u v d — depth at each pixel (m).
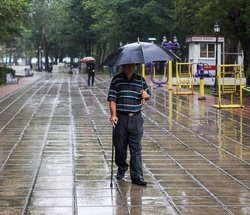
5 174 10.27
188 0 37.00
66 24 83.81
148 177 10.10
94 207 8.00
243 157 12.29
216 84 30.95
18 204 8.15
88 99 29.30
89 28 82.38
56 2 88.69
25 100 28.56
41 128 17.16
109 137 15.26
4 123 18.47
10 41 53.22
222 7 31.97
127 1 65.19
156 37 67.31
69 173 10.36
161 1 65.31
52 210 7.83
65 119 19.69
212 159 12.02
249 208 8.02
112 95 9.41
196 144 14.12
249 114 21.55
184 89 36.25
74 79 57.78
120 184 9.46
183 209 7.94
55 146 13.60
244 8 31.62
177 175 10.30
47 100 28.56
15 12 39.34
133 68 9.41
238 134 16.03
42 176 10.09
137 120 9.46
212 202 8.34
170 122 18.92
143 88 9.52
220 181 9.82
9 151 12.87
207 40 40.84
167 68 41.75
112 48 82.00
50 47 101.00
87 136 15.42
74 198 8.50
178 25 52.91
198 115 21.20
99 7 68.75
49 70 90.19
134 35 68.12
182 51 68.00
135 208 7.97
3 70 48.34
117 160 9.78
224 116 20.86
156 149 13.30
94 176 10.10
